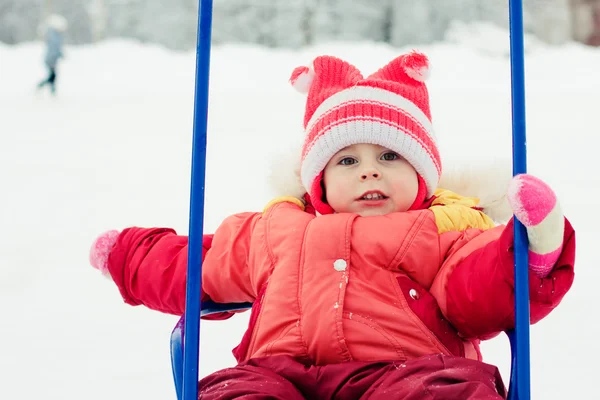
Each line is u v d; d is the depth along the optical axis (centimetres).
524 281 217
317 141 278
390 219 261
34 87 2084
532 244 219
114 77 2317
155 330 439
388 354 236
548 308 232
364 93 279
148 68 2433
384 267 253
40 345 416
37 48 2570
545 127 1242
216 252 281
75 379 371
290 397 223
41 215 739
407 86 291
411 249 254
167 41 3716
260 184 824
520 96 224
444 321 249
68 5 4156
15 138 1240
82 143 1199
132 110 1622
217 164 955
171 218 725
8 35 4078
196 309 224
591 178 859
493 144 1055
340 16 3456
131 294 292
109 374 377
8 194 830
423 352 238
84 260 586
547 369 367
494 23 3353
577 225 654
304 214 271
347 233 255
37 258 589
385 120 273
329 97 287
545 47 3203
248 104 1619
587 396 341
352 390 226
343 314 242
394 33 3397
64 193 837
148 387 361
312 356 240
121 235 297
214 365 382
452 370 216
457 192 306
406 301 246
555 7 3456
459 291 244
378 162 275
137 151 1130
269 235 269
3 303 487
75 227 693
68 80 2233
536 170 905
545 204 214
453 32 3206
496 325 239
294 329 243
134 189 857
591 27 3516
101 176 933
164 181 905
